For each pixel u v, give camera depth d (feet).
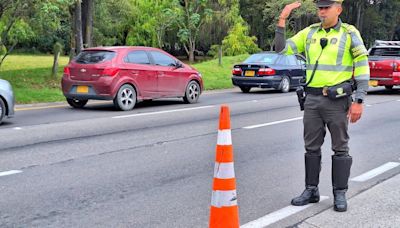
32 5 53.93
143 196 18.51
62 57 138.21
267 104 48.37
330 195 18.79
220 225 13.19
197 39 134.41
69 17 66.54
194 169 22.53
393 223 15.79
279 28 16.72
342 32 16.46
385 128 34.40
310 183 17.60
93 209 17.03
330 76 16.40
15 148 26.21
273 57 61.36
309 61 16.83
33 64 96.22
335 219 16.14
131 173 21.66
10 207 17.12
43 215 16.40
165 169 22.44
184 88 47.32
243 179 21.06
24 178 20.59
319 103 16.65
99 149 26.25
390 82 57.16
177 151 26.13
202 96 55.77
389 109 44.86
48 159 23.89
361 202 17.85
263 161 24.34
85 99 42.06
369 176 21.59
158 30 126.31
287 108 45.29
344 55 16.34
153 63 44.39
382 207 17.33
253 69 59.67
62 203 17.61
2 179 20.40
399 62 56.65
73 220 15.99
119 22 105.09
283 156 25.48
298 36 17.20
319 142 17.37
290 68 61.77
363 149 27.40
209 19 128.06
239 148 27.30
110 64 40.93
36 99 47.39
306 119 17.10
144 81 43.24
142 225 15.62
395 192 19.12
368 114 41.37
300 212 16.84
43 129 31.99
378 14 207.72
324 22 16.55
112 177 20.98
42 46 165.27
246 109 44.32
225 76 77.00
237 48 129.39
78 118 37.04
